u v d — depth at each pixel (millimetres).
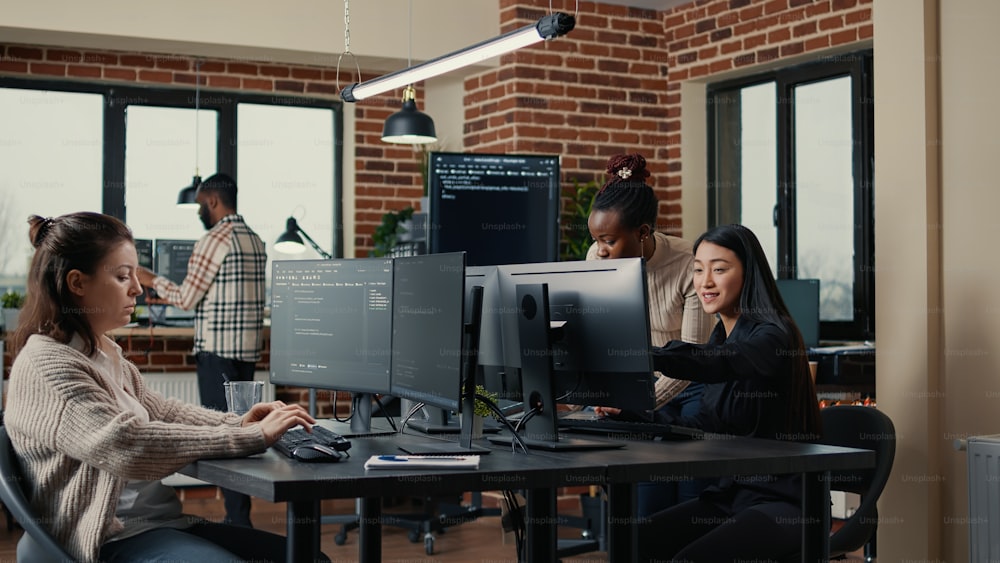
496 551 4793
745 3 6082
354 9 5906
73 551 2178
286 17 5742
